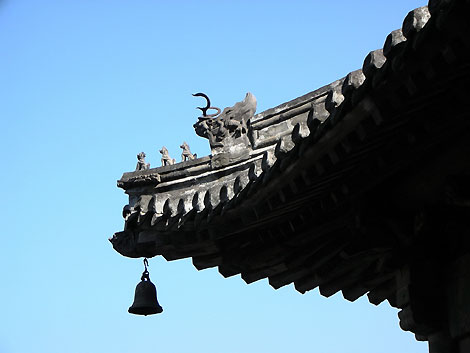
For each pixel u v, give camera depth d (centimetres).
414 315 1069
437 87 782
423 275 1078
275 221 1249
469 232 1037
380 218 1084
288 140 993
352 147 898
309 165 977
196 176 1280
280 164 1004
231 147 1263
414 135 893
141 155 1344
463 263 1042
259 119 1245
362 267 1268
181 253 1333
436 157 977
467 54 704
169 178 1298
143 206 1304
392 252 1121
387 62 770
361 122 858
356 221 1101
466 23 670
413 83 768
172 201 1284
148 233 1336
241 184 1142
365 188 1059
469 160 949
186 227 1264
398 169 1019
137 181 1316
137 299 1409
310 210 1180
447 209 1048
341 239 1213
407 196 1071
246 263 1353
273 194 1084
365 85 805
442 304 1076
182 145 1327
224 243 1314
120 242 1381
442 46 713
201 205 1233
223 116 1280
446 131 896
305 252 1300
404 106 816
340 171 1016
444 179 1004
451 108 827
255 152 1242
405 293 1092
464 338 1030
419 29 732
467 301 1025
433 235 1075
